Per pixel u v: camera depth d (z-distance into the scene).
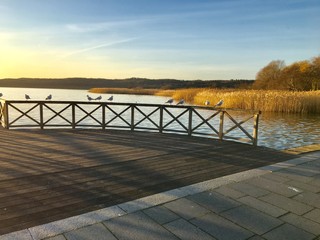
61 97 37.69
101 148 5.84
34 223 2.58
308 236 2.47
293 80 44.59
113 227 2.54
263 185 3.73
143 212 2.85
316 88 42.19
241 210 2.95
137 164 4.68
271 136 10.89
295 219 2.78
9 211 2.81
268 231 2.54
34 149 5.63
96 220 2.66
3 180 3.73
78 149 5.70
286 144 9.44
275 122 14.76
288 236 2.46
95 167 4.44
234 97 20.97
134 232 2.46
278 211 2.95
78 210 2.87
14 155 5.10
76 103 8.34
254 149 6.02
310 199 3.28
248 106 20.03
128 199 3.19
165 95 47.12
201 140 7.00
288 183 3.82
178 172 4.28
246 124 14.02
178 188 3.56
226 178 3.99
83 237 2.36
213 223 2.66
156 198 3.22
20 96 37.16
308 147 6.21
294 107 18.98
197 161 4.96
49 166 4.43
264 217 2.80
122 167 4.48
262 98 19.83
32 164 4.53
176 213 2.85
